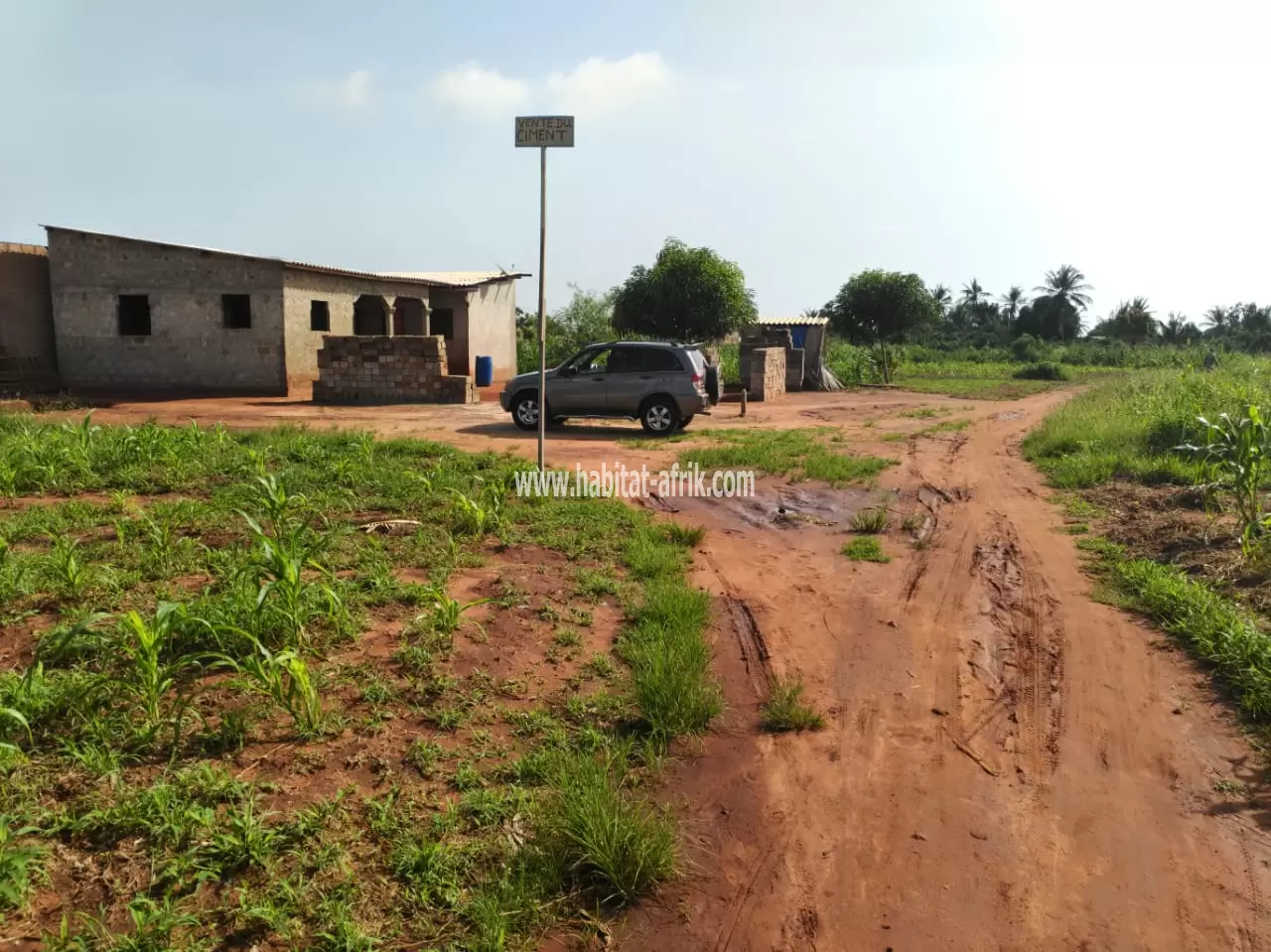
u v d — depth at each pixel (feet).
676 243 127.13
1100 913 11.39
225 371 72.79
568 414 53.78
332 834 11.62
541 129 29.78
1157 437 44.21
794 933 10.88
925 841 12.87
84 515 24.09
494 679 16.55
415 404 67.97
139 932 9.39
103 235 72.28
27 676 13.24
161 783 11.87
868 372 127.75
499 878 11.21
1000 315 339.98
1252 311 304.30
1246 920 11.27
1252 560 23.76
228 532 23.67
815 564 26.30
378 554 22.66
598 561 24.40
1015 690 17.93
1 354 70.18
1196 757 15.29
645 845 11.78
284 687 15.19
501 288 108.47
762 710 16.74
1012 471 43.14
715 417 69.31
